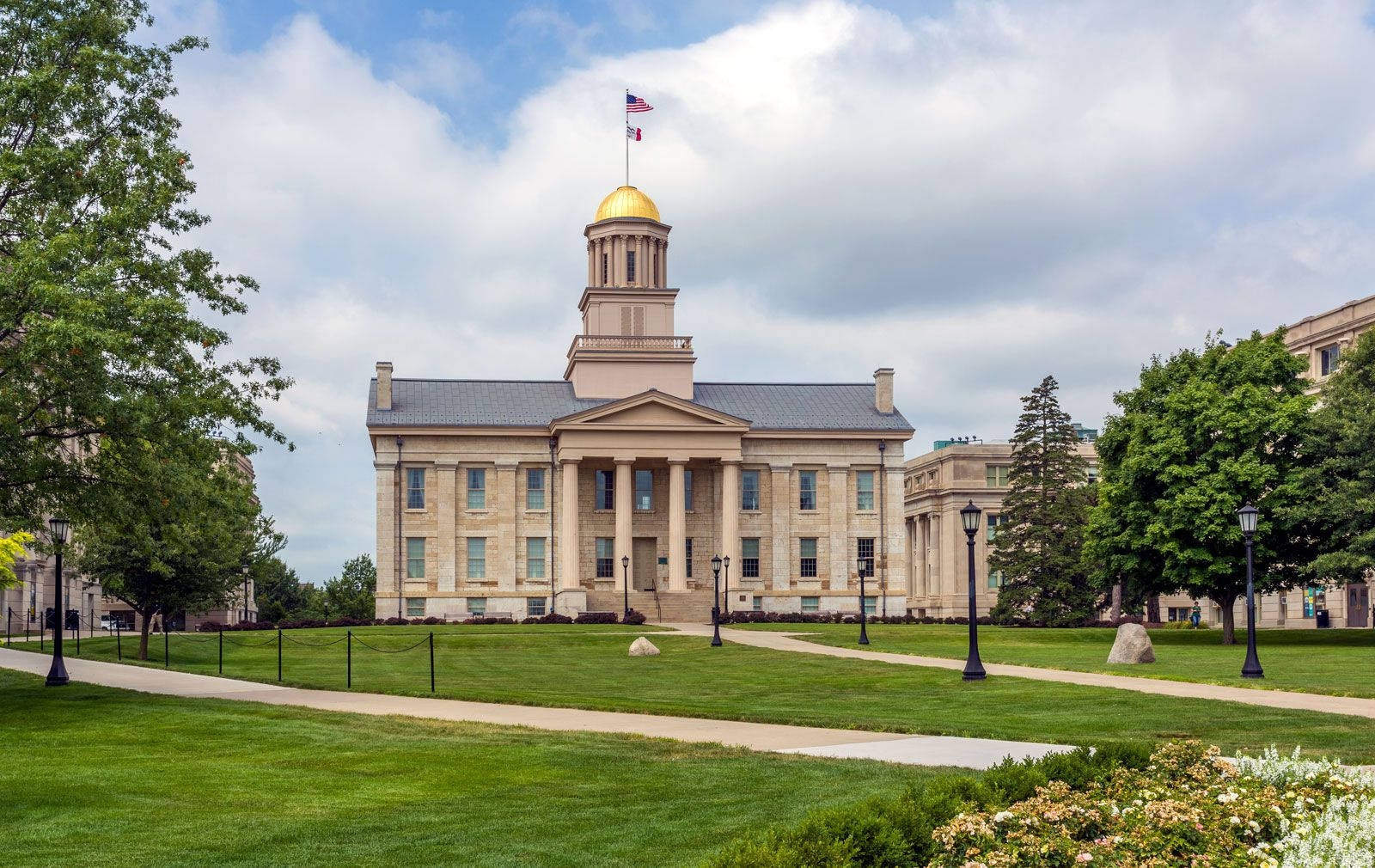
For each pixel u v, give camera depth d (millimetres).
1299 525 58125
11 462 29375
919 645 57250
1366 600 83000
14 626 75812
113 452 30719
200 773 19188
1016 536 89188
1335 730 24000
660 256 95500
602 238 95000
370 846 14031
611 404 85375
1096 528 65375
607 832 14555
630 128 98812
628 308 93875
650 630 69312
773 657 50312
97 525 32000
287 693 33281
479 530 87125
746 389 97000
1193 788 12992
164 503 30562
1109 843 10523
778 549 90188
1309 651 49688
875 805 10805
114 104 32188
